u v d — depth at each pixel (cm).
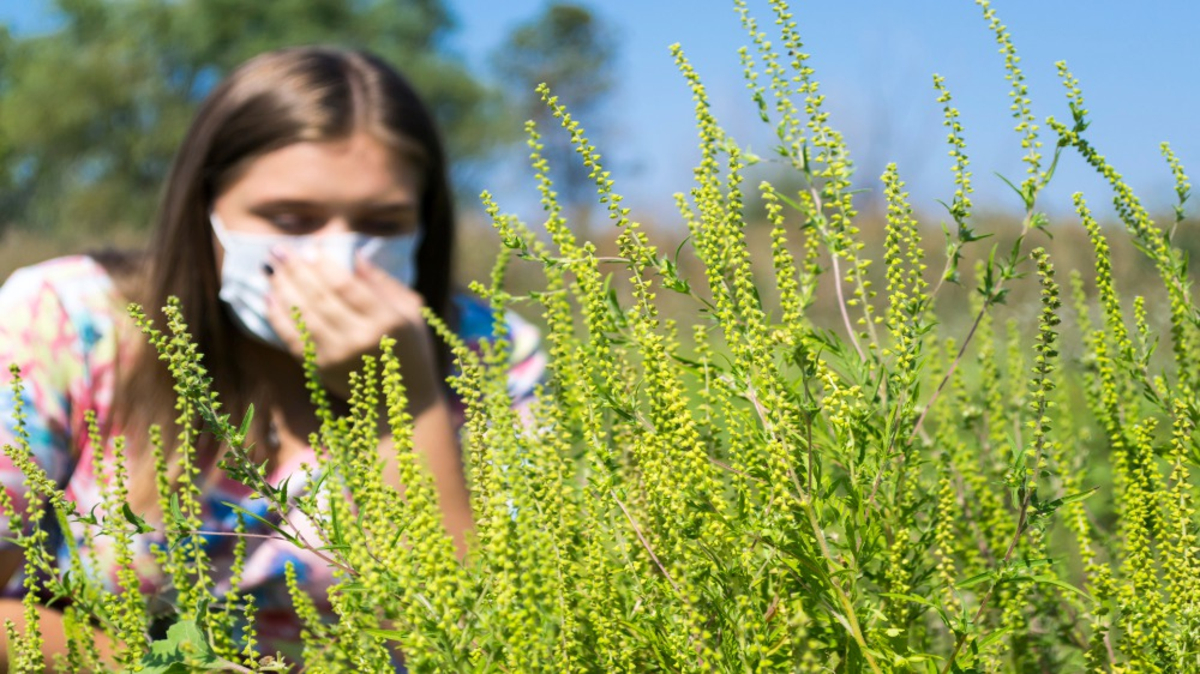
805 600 130
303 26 5488
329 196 228
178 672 125
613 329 142
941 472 155
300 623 213
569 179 4488
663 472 125
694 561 126
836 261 135
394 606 114
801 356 127
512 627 112
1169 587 133
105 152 5425
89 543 141
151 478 214
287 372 229
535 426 137
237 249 222
